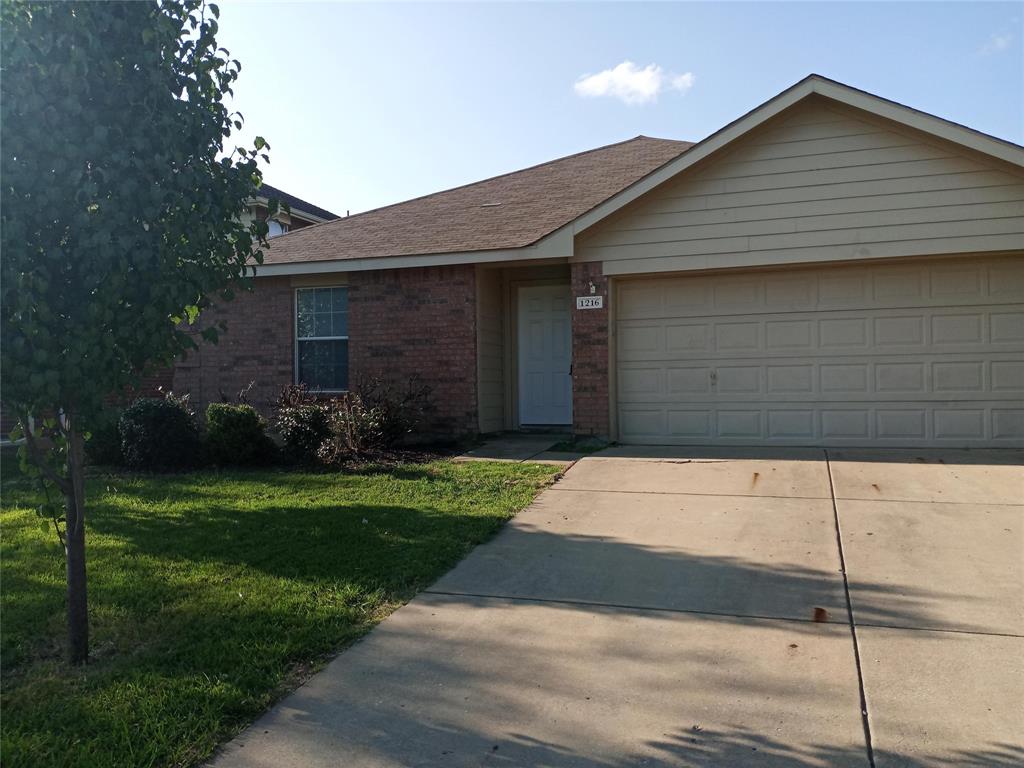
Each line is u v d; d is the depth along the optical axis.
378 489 8.52
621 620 4.99
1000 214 9.62
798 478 8.46
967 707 3.81
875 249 10.05
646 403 11.38
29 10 3.94
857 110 10.02
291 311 13.16
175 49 4.43
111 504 8.06
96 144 3.97
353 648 4.66
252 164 4.87
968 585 5.33
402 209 14.89
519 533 6.87
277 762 3.49
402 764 3.47
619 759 3.46
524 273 12.96
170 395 10.70
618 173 14.56
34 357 3.80
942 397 10.26
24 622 4.96
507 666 4.39
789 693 3.99
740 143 10.48
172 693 4.03
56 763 3.42
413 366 12.33
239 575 5.80
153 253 4.22
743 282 10.97
